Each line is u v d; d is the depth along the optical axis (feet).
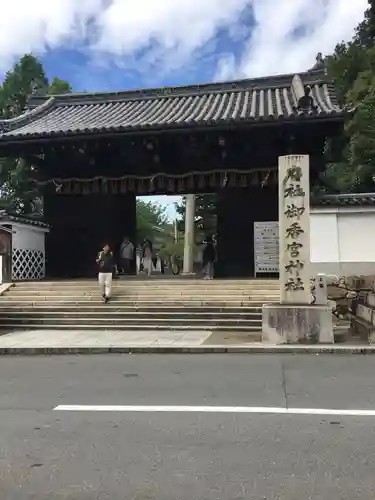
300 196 35.86
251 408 19.99
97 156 63.05
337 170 97.96
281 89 67.51
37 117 67.77
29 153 62.80
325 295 36.32
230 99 66.54
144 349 34.60
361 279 42.29
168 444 16.07
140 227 180.86
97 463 14.57
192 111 62.28
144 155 61.87
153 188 61.87
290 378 25.35
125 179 62.64
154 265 88.38
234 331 41.29
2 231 54.03
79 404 21.11
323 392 22.39
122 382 25.26
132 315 44.75
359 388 23.09
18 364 31.22
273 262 60.03
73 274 65.72
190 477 13.48
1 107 98.02
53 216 66.64
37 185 66.08
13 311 47.37
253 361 30.40
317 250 51.72
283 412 19.39
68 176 64.13
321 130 54.54
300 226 35.76
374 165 84.28
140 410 20.02
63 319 45.09
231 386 23.84
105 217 65.57
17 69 99.04
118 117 63.72
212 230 133.39
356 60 94.32
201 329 41.88
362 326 37.24
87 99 74.13
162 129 54.39
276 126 52.85
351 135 83.35
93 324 44.34
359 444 15.78
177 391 23.08
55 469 14.20
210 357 32.17
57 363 31.32
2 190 99.96
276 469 13.91
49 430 17.70
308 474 13.55
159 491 12.70
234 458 14.75
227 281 50.01
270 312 35.32
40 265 65.41
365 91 82.23
